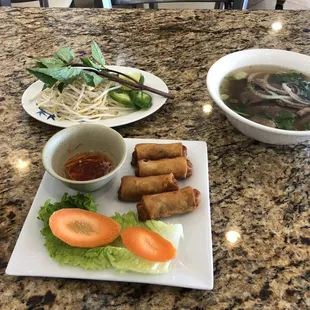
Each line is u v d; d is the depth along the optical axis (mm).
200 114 515
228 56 511
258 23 704
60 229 338
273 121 445
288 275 336
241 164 445
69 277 325
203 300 321
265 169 438
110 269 327
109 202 390
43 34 677
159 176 388
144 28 691
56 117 494
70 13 733
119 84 535
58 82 514
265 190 413
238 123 432
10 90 554
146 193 383
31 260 334
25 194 409
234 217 385
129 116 496
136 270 323
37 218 367
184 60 614
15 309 315
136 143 455
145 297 323
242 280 333
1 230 373
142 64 605
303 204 398
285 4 1585
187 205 368
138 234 339
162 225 350
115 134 409
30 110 500
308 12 736
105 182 382
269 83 500
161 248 331
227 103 473
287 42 651
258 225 378
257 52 526
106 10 741
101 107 508
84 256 331
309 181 424
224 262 347
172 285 322
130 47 644
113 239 340
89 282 332
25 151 461
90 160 416
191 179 411
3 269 341
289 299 320
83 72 483
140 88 519
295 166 441
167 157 420
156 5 1004
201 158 433
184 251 343
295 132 400
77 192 393
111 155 416
